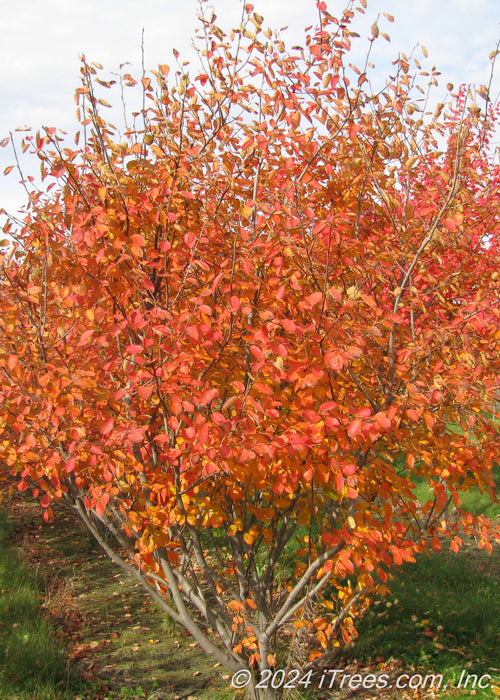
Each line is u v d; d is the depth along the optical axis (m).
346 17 3.33
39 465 3.30
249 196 3.70
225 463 2.68
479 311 3.07
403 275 3.30
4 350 3.00
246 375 3.21
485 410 2.93
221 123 3.44
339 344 2.68
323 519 3.54
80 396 2.96
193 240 2.84
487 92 3.04
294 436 2.66
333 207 3.63
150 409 3.43
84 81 3.23
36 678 4.07
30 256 3.32
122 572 6.36
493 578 5.96
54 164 3.01
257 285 3.08
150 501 3.48
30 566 6.12
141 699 4.04
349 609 3.96
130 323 2.72
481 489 3.35
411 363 3.01
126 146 3.20
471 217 4.03
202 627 5.07
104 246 2.96
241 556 3.87
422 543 3.28
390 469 3.00
